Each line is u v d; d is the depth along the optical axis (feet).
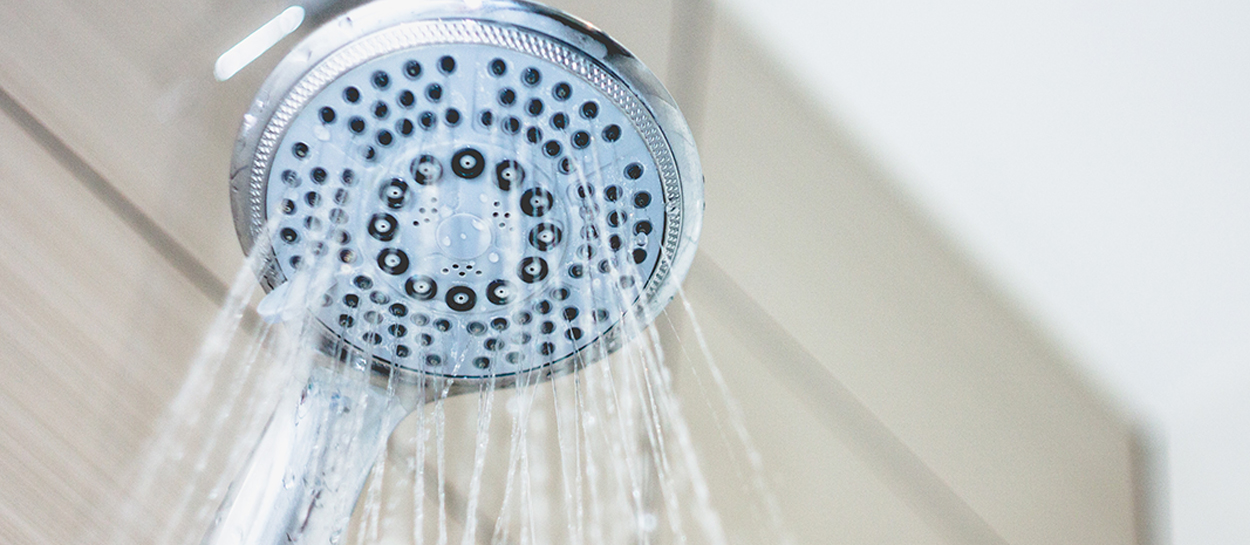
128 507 2.25
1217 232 2.69
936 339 2.62
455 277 2.08
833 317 2.55
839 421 2.53
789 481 2.48
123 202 2.31
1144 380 2.83
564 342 2.16
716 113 2.52
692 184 2.08
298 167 2.04
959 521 2.58
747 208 2.52
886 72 2.59
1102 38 2.58
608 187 2.06
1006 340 2.68
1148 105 2.62
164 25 2.34
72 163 2.31
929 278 2.62
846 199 2.58
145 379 2.28
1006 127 2.63
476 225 2.06
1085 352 2.79
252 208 2.06
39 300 2.28
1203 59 2.59
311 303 2.10
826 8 2.56
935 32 2.57
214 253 2.33
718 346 2.48
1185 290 2.75
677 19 2.51
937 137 2.62
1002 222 2.67
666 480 2.43
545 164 2.05
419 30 1.99
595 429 2.41
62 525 2.24
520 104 2.02
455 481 2.35
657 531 2.41
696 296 2.48
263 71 2.36
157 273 2.31
